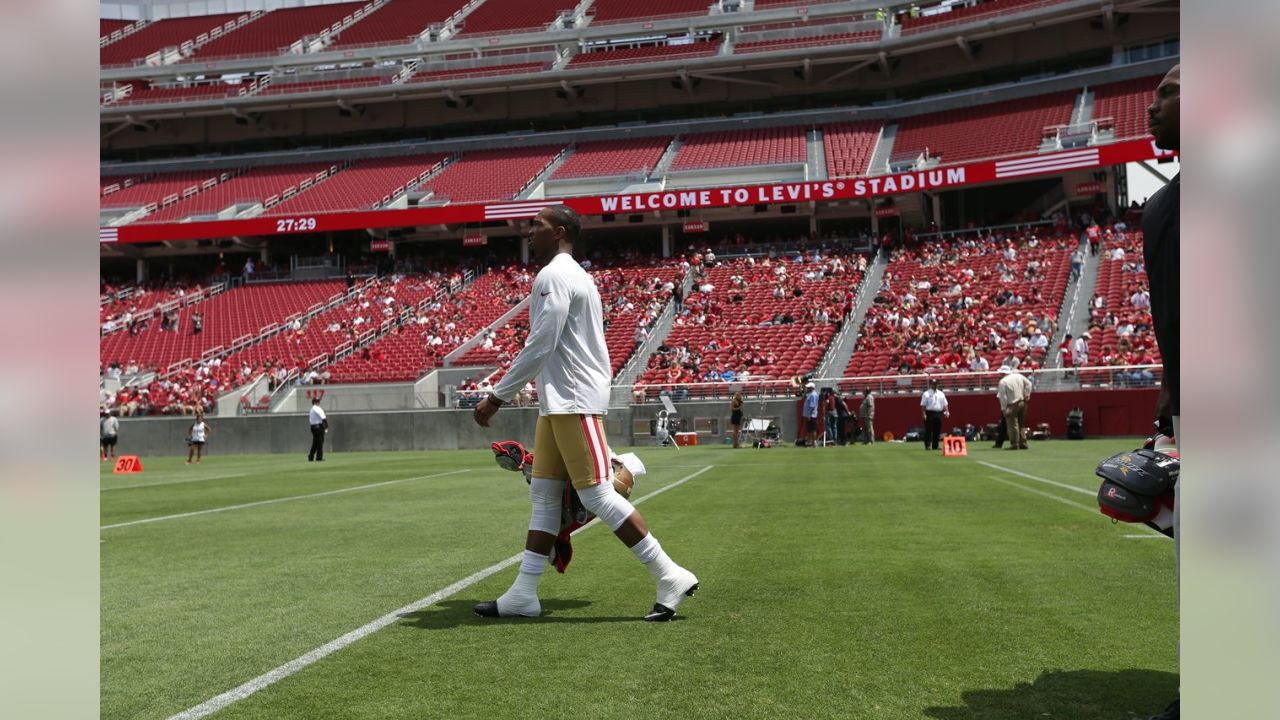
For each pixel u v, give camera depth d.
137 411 31.17
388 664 3.35
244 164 46.69
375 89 44.78
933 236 35.81
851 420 24.27
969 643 3.50
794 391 26.27
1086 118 36.12
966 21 39.88
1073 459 15.44
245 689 3.04
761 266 35.44
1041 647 3.43
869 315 30.09
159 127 47.81
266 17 55.69
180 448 30.44
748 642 3.58
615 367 29.42
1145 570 5.07
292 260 41.53
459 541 6.92
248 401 31.28
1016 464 14.34
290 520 8.63
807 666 3.21
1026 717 2.63
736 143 41.62
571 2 51.47
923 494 9.72
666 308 33.19
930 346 27.17
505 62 46.19
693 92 44.62
